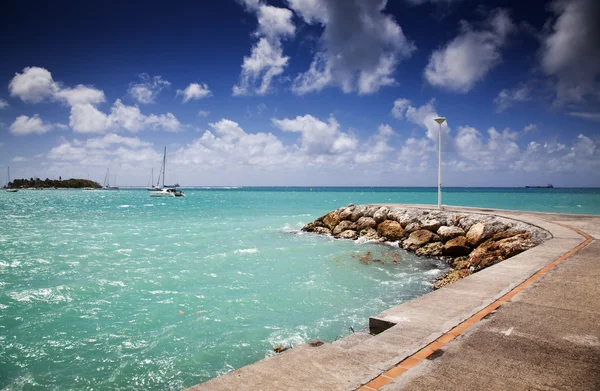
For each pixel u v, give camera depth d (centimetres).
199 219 3547
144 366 682
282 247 1914
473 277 681
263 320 899
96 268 1412
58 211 4753
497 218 1742
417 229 1992
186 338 798
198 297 1069
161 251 1784
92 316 920
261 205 6162
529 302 521
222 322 885
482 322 447
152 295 1085
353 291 1141
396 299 1066
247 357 714
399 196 9925
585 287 590
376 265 1514
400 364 339
